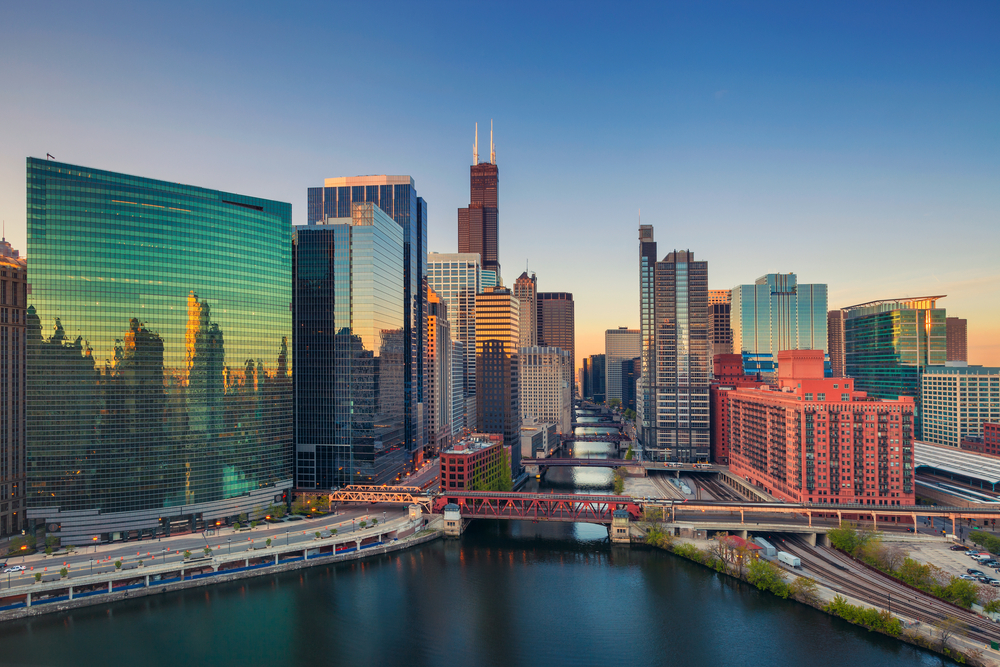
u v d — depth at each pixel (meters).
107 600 195.00
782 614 182.50
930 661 152.50
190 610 189.38
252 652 162.50
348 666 156.00
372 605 193.12
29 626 178.25
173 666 155.38
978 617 168.88
